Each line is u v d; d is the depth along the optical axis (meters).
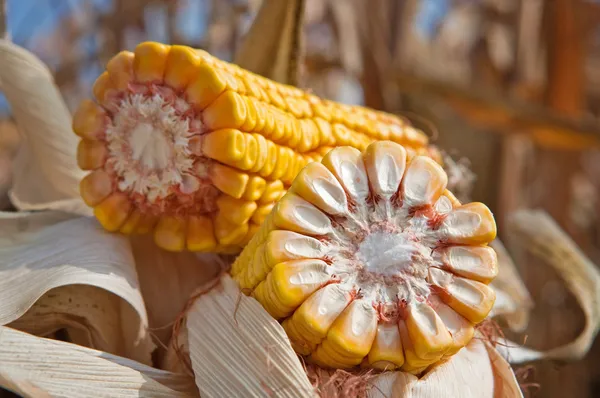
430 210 0.18
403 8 0.48
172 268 0.23
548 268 0.50
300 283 0.17
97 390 0.18
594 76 0.66
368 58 0.44
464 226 0.18
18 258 0.22
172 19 0.47
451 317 0.18
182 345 0.20
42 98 0.26
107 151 0.21
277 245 0.18
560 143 0.48
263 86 0.22
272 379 0.18
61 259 0.21
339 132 0.23
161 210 0.21
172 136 0.20
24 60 0.26
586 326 0.27
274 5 0.27
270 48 0.27
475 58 0.56
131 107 0.21
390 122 0.26
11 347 0.18
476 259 0.18
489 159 0.48
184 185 0.21
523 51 0.55
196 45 0.46
